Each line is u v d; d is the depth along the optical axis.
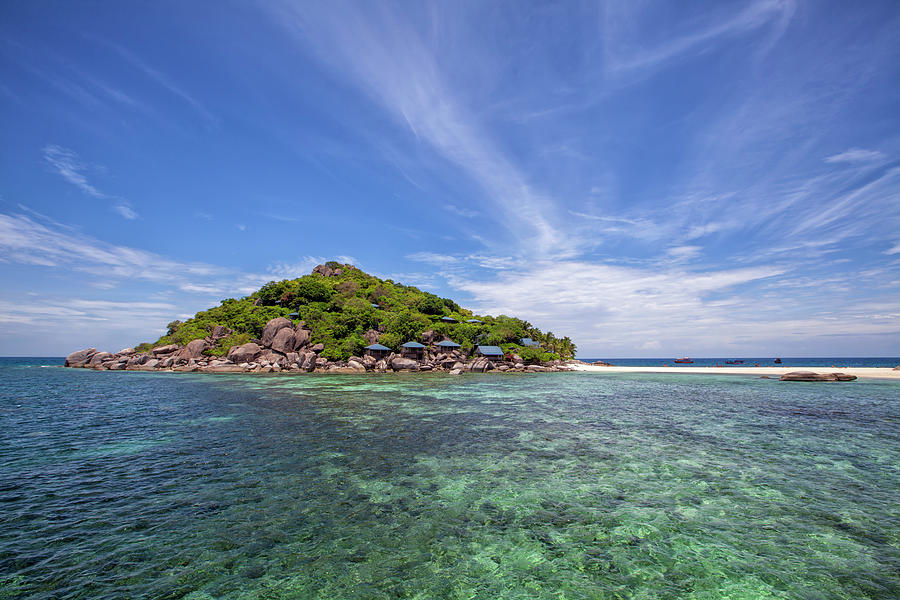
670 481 13.25
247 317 84.25
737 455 16.44
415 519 10.30
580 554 8.66
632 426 22.50
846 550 8.88
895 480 13.42
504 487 12.63
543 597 7.17
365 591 7.32
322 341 76.06
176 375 60.91
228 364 69.44
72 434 19.95
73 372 68.25
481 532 9.62
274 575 7.80
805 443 18.56
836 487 12.77
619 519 10.38
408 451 16.86
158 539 9.21
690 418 25.20
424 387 44.72
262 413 26.17
